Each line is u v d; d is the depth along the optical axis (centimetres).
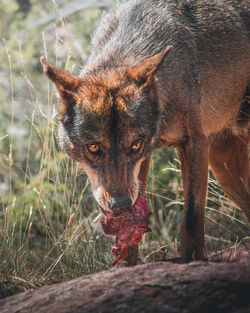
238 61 850
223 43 830
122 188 643
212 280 496
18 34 1468
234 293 480
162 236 1005
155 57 692
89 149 660
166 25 782
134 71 698
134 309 468
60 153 1059
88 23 1478
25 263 793
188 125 747
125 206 632
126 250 676
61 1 1592
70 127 677
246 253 834
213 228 1011
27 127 1286
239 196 905
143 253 930
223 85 828
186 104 743
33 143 1269
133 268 546
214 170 912
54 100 1329
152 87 691
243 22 876
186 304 470
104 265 833
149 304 472
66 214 1008
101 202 652
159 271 524
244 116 888
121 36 794
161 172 1125
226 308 464
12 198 1048
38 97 1188
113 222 664
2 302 548
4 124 1293
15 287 693
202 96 782
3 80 1402
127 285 505
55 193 974
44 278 756
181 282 497
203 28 820
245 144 895
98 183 660
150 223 1077
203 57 801
